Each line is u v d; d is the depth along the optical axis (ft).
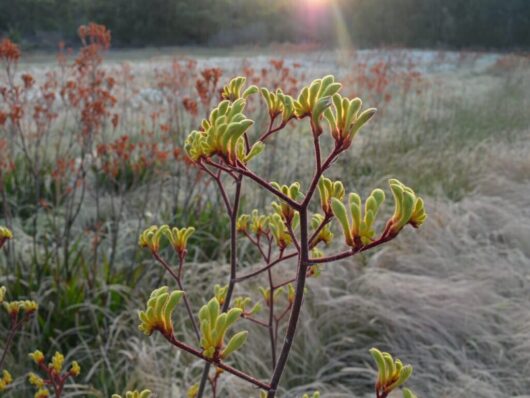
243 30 106.83
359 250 2.91
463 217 15.06
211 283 11.65
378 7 103.81
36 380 5.22
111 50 93.45
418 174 18.80
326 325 10.68
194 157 3.21
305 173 17.46
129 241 13.37
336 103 2.90
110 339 10.02
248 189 16.21
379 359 2.92
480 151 21.63
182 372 9.40
